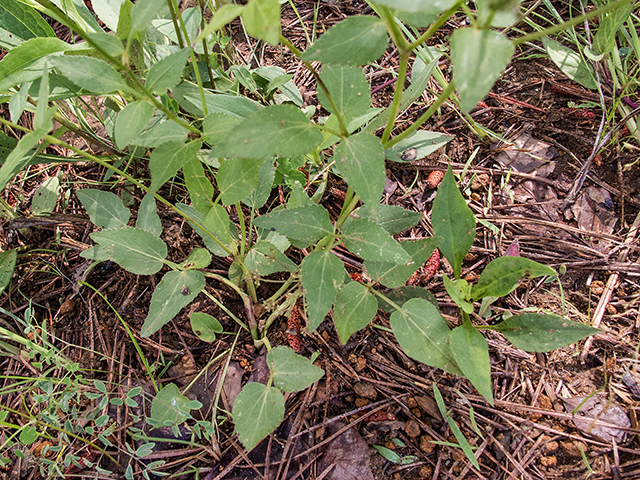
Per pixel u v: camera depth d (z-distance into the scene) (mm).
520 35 496
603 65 450
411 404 344
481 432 335
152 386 350
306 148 229
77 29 211
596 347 361
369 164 227
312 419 338
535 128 453
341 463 321
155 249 315
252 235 398
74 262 404
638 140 425
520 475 318
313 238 276
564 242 404
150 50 389
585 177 424
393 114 251
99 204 339
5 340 364
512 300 384
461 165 445
